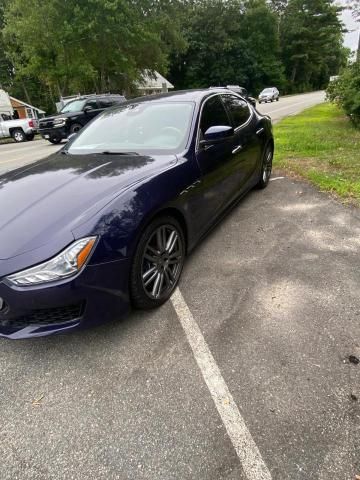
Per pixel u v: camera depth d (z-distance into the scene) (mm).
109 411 1789
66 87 30031
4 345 2293
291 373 1929
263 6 55281
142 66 29906
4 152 12766
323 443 1556
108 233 2018
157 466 1518
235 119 3984
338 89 11469
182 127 3064
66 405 1839
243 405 1764
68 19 22578
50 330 2006
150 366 2053
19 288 1860
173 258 2658
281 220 3984
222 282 2826
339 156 6836
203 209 3018
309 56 63656
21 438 1680
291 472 1452
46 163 3039
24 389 1952
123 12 23516
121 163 2701
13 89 45125
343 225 3732
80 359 2137
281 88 59219
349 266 2926
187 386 1900
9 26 24109
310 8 61969
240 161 3828
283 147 8094
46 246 1889
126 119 3420
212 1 50375
